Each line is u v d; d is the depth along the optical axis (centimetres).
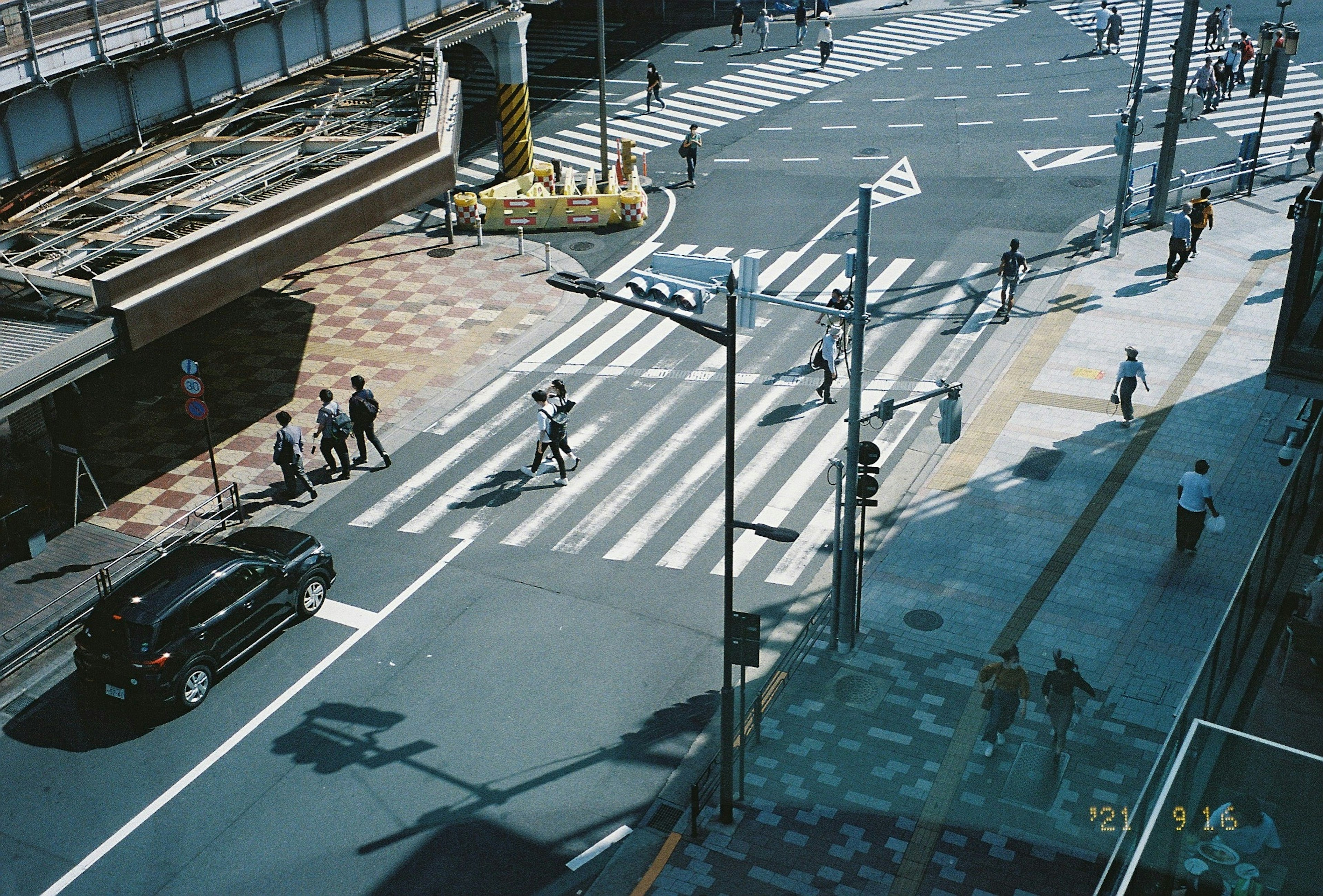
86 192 2242
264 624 1816
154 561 1975
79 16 2111
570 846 1474
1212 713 1151
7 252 2072
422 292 3055
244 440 2433
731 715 1448
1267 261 3016
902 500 2178
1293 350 1305
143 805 1551
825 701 1706
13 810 1545
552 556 2045
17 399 1734
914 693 1717
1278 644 1315
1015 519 2106
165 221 2097
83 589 1947
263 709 1716
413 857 1462
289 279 3147
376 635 1862
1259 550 1276
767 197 3566
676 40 5288
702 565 2011
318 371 2681
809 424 2406
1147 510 2103
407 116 2631
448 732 1664
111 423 2505
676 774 1580
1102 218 3058
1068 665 1508
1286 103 4100
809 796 1536
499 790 1561
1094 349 2648
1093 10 5347
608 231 3388
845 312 1597
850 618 1788
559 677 1764
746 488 2214
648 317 2889
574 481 2261
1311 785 826
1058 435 2342
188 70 2447
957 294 2922
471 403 2542
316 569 1903
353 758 1620
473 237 3384
